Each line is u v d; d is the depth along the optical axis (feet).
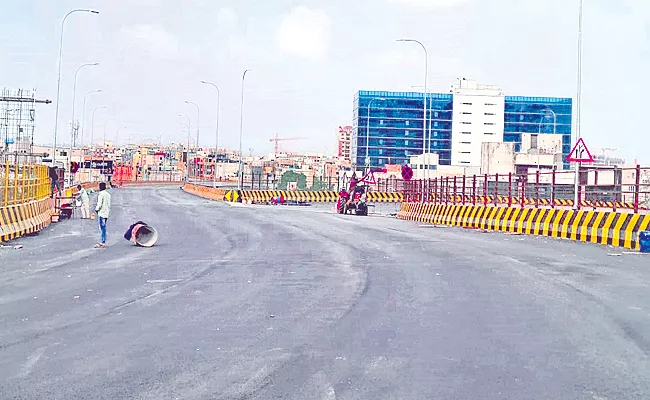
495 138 474.08
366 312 38.14
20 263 61.98
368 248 75.72
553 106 477.36
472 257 66.03
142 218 132.46
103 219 77.56
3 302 41.60
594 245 79.61
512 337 31.89
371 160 478.18
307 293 44.86
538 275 52.95
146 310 38.93
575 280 50.21
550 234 93.76
